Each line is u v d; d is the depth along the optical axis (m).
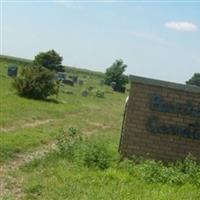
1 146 13.59
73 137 14.91
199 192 10.93
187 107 13.45
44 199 9.28
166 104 13.45
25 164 12.08
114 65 67.81
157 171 11.86
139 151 13.55
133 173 11.88
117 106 39.06
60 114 24.86
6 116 20.16
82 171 11.50
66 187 10.02
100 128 22.75
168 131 13.49
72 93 40.69
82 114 27.28
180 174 11.91
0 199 9.03
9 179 10.56
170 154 13.52
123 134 13.58
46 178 10.77
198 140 13.50
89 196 9.51
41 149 14.63
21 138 15.47
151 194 10.20
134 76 13.42
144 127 13.52
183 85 13.38
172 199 10.06
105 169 12.02
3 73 46.09
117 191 10.05
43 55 56.50
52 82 30.81
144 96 13.48
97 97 44.69
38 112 23.53
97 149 12.79
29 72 30.02
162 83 13.38
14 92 30.36
